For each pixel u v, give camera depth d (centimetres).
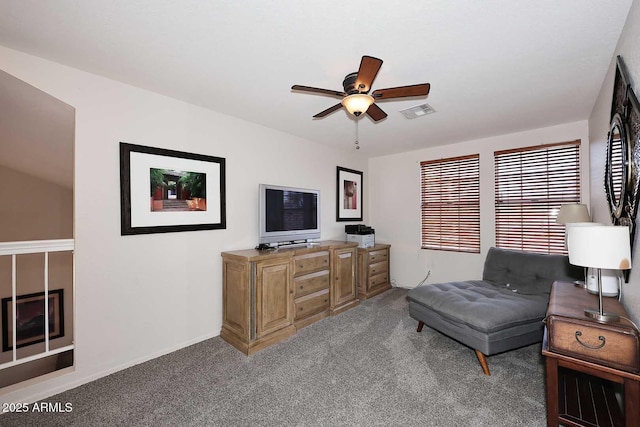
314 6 135
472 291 272
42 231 316
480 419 161
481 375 207
